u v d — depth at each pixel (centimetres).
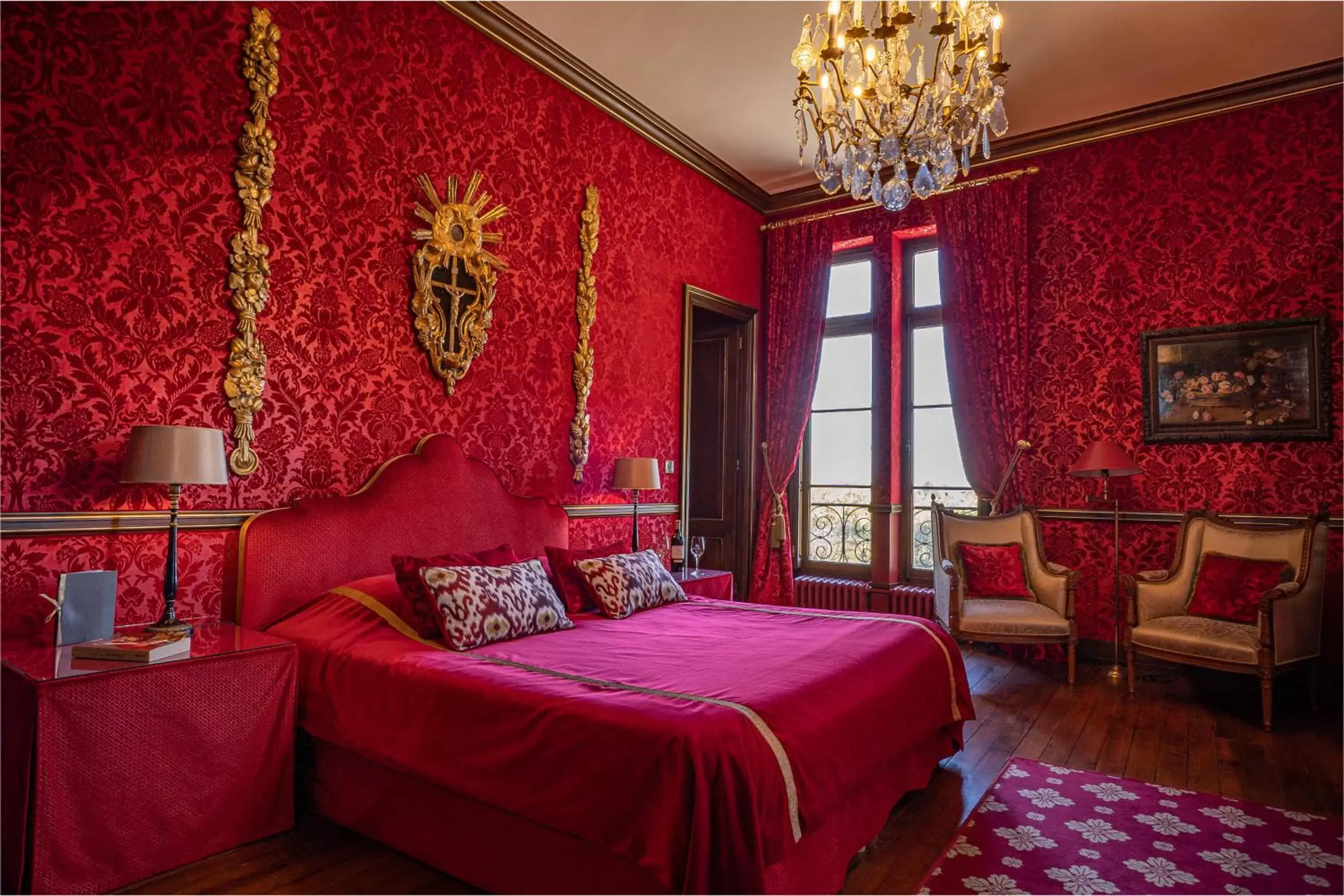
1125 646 454
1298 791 285
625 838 181
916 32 393
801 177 591
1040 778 297
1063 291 498
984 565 467
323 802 261
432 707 228
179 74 278
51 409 247
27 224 243
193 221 281
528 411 415
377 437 340
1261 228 438
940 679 298
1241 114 445
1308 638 375
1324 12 369
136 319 266
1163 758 319
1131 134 479
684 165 540
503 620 287
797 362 599
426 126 362
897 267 575
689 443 539
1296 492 423
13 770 198
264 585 292
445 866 223
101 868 207
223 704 235
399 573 286
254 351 296
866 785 238
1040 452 503
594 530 461
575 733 195
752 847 175
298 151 312
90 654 223
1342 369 414
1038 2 364
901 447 581
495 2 377
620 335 480
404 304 352
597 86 448
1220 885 218
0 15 239
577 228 447
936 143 293
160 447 241
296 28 312
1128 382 475
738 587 606
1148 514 464
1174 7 368
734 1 372
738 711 199
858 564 606
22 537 241
